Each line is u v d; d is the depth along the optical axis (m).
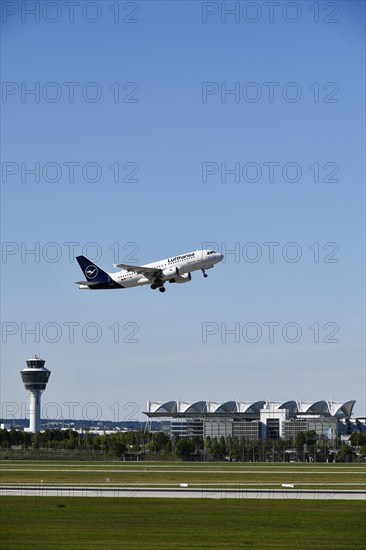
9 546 79.38
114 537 84.62
